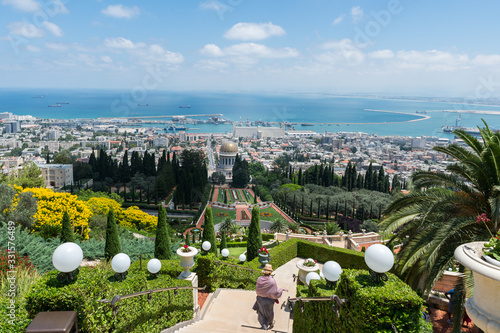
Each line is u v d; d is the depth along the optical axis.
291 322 11.48
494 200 11.10
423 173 14.40
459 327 10.96
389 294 5.33
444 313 13.84
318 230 64.19
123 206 83.44
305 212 83.19
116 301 6.55
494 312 4.87
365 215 81.00
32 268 13.18
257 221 20.55
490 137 12.30
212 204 89.62
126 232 35.16
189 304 11.28
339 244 32.28
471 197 12.88
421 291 12.03
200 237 51.50
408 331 5.31
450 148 13.52
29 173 51.25
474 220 11.53
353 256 19.89
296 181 120.94
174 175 100.81
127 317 7.53
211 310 12.41
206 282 14.37
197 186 87.75
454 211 13.05
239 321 11.50
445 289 15.75
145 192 97.56
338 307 6.41
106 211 52.78
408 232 14.63
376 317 5.28
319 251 21.12
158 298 9.21
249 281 16.66
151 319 8.82
